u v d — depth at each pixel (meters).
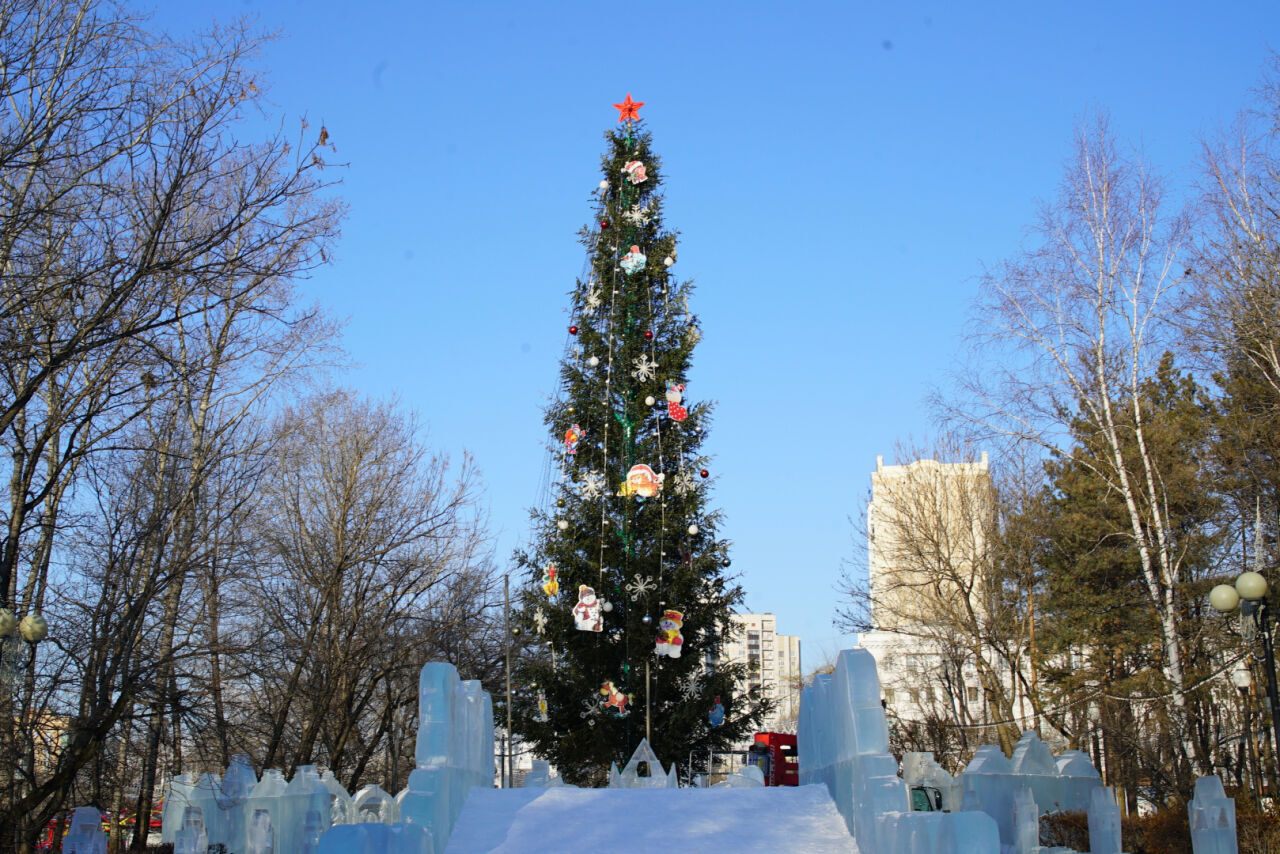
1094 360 23.62
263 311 15.28
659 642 21.80
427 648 33.00
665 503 23.16
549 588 21.59
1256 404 24.23
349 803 15.10
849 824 11.80
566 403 24.23
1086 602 30.69
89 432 16.47
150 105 14.27
